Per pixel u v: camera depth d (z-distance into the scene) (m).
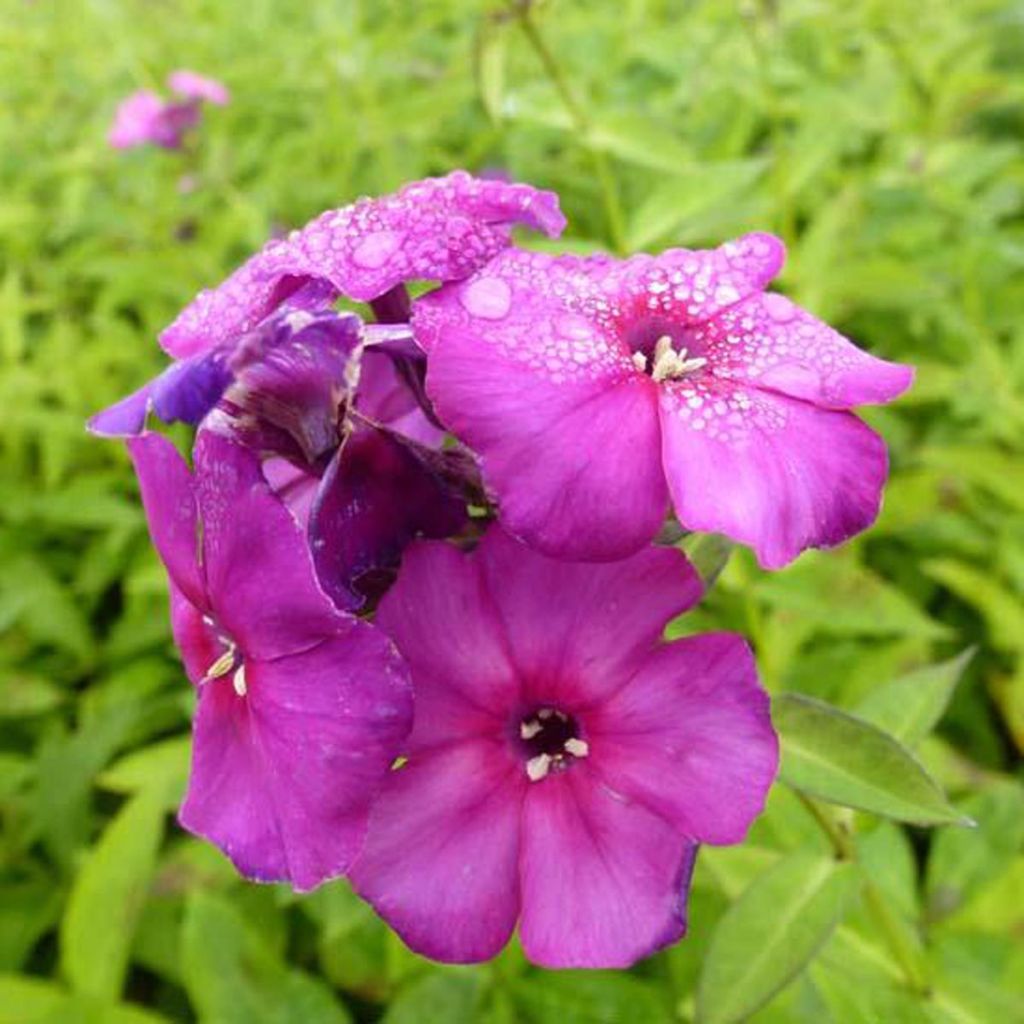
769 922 0.09
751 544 0.06
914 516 0.16
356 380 0.06
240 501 0.06
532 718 0.07
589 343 0.07
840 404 0.07
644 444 0.06
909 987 0.10
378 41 0.23
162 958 0.13
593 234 0.20
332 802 0.06
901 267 0.16
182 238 0.23
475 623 0.07
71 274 0.24
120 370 0.21
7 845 0.15
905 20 0.22
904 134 0.21
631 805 0.07
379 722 0.06
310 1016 0.11
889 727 0.10
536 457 0.06
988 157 0.20
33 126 0.26
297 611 0.06
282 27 0.29
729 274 0.07
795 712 0.08
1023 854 0.13
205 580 0.07
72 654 0.18
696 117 0.21
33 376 0.20
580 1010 0.12
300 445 0.07
